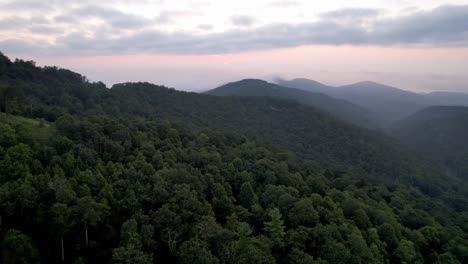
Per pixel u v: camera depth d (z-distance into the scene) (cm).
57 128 6719
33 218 4444
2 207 4212
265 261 4091
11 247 3834
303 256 4631
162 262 4419
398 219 7744
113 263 3994
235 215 5222
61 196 4309
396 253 5959
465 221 8638
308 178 8444
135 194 5206
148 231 4325
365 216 6688
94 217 4275
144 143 7325
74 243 4550
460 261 6469
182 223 4731
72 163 5431
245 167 8000
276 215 5081
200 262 3866
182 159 7275
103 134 7044
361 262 5016
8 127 5691
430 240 6944
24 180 4606
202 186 5866
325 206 6700
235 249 4206
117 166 5806
